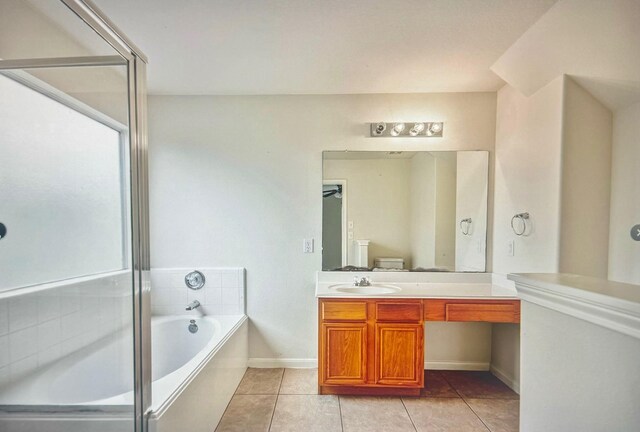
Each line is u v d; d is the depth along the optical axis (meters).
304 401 2.10
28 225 1.45
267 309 2.61
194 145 2.59
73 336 1.61
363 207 2.61
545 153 1.89
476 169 2.55
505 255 2.37
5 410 1.31
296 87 2.45
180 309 2.58
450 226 2.56
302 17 1.59
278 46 1.87
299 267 2.61
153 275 2.56
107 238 1.79
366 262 2.60
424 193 2.58
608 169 1.75
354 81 2.35
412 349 2.11
